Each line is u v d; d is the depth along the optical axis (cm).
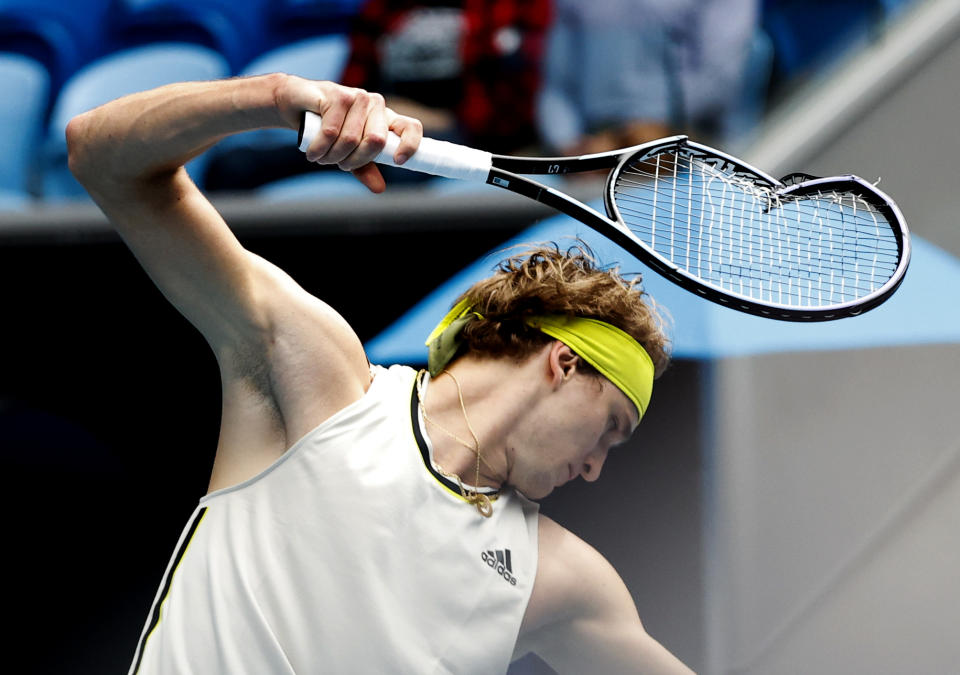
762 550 1149
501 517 618
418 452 594
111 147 536
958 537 1121
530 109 1526
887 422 1170
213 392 1189
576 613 646
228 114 526
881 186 1315
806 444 1173
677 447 1177
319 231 1231
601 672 670
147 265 584
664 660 668
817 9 1496
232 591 570
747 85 1496
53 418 1191
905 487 1148
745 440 1175
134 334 1202
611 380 628
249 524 585
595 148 1491
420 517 580
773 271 784
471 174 579
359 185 1449
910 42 1327
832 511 1150
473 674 582
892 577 1122
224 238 576
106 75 1792
